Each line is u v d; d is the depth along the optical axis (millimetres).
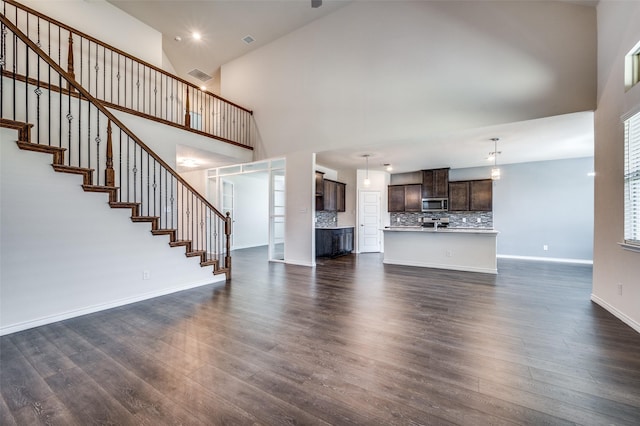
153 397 1741
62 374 1985
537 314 3189
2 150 2674
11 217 2719
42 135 3682
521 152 6180
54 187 2986
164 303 3557
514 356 2254
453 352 2318
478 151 6016
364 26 5262
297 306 3445
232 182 8781
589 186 6703
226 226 4836
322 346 2414
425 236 6137
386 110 5047
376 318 3057
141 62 4750
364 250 8758
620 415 1591
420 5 4734
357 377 1966
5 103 3389
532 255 7250
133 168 4172
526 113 4020
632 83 2977
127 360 2178
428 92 4668
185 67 7520
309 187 6027
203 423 1531
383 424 1531
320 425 1521
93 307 3236
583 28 3705
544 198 7145
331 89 5660
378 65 5117
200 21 5777
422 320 3006
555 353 2301
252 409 1642
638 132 2859
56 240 2992
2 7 4062
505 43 4133
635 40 2840
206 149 5711
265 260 6895
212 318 3043
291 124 6246
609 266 3297
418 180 8672
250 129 6898
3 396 1744
